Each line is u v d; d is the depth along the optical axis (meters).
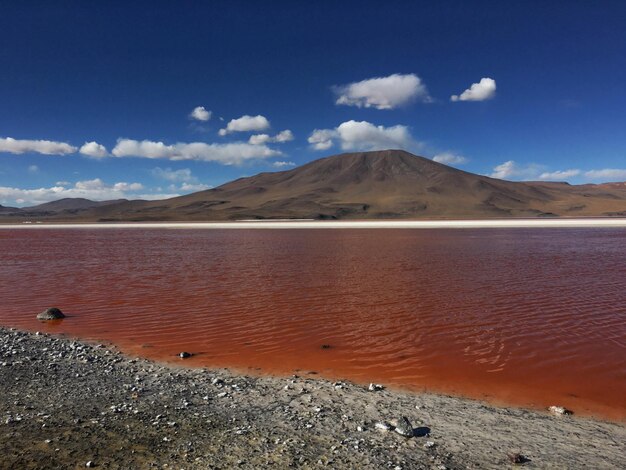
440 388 10.81
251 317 17.41
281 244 50.69
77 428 8.46
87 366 12.32
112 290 22.95
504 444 8.02
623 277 25.20
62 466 7.09
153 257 38.38
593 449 7.90
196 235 72.62
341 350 13.63
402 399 10.11
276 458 7.40
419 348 13.70
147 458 7.38
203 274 27.98
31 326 16.67
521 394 10.45
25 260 36.91
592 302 19.08
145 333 15.57
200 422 8.80
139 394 10.30
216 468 7.09
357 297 20.70
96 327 16.42
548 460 7.48
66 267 32.03
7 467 7.02
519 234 63.16
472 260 33.34
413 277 25.94
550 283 23.55
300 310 18.41
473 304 19.09
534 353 13.12
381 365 12.38
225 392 10.46
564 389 10.71
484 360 12.62
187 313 18.11
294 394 10.35
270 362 12.72
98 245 53.00
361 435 8.27
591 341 14.07
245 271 29.05
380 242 51.41
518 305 18.78
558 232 66.94
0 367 12.02
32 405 9.55
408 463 7.29
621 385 10.90
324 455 7.52
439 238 56.84
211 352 13.62
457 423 8.86
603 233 63.81
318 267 30.53
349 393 10.42
